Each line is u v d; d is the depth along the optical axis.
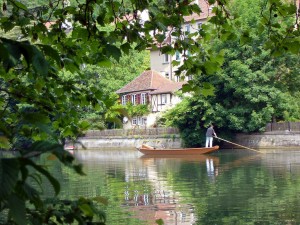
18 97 5.39
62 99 5.92
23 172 2.25
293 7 6.52
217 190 25.02
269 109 59.09
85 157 55.56
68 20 6.17
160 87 81.25
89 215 3.40
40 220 3.22
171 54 6.74
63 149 2.39
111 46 4.54
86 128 5.91
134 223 17.09
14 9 5.63
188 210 19.56
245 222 17.12
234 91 60.25
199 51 6.75
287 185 26.03
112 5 6.00
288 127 60.53
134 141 73.50
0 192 2.11
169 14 6.60
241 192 24.05
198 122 62.81
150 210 19.59
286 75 61.50
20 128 3.81
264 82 59.28
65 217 3.33
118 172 36.09
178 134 67.44
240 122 60.47
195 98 60.81
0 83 5.48
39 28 5.95
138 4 6.05
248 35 7.04
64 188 26.33
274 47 6.66
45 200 3.47
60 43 6.11
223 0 6.92
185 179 30.50
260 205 20.31
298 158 43.78
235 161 43.19
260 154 51.19
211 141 57.81
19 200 2.26
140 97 83.00
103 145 77.75
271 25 6.68
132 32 5.95
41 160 2.58
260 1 56.44
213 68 6.70
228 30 7.03
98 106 6.06
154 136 70.50
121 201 21.92
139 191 25.20
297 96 64.25
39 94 5.62
